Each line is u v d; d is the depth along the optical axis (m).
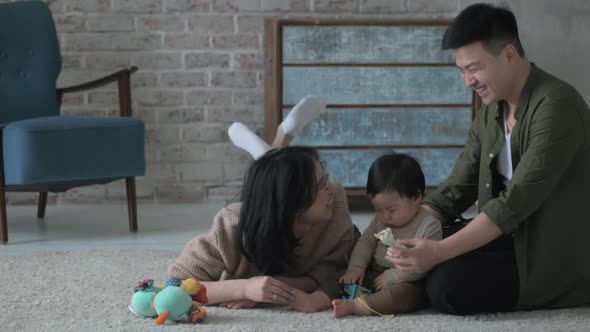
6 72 3.56
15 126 3.11
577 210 2.02
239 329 1.90
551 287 2.03
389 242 1.94
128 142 3.30
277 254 2.02
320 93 3.78
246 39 4.06
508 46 1.96
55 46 3.67
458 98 3.84
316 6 4.05
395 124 3.83
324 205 2.01
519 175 1.94
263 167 2.00
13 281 2.48
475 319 1.98
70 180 3.19
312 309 2.05
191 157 4.11
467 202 2.30
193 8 4.03
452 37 1.97
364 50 3.78
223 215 2.09
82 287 2.39
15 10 3.63
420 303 2.07
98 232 3.40
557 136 1.95
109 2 4.00
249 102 4.09
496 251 2.11
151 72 4.05
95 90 4.02
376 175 2.07
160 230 3.44
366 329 1.89
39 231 3.42
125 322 1.99
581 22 4.09
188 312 1.97
